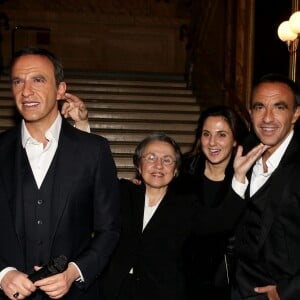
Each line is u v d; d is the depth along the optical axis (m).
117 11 11.63
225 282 2.88
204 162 3.46
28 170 2.36
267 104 2.58
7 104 8.27
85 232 2.46
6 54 11.21
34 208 2.34
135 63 11.71
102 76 10.40
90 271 2.32
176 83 9.86
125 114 8.43
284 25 5.45
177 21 11.77
